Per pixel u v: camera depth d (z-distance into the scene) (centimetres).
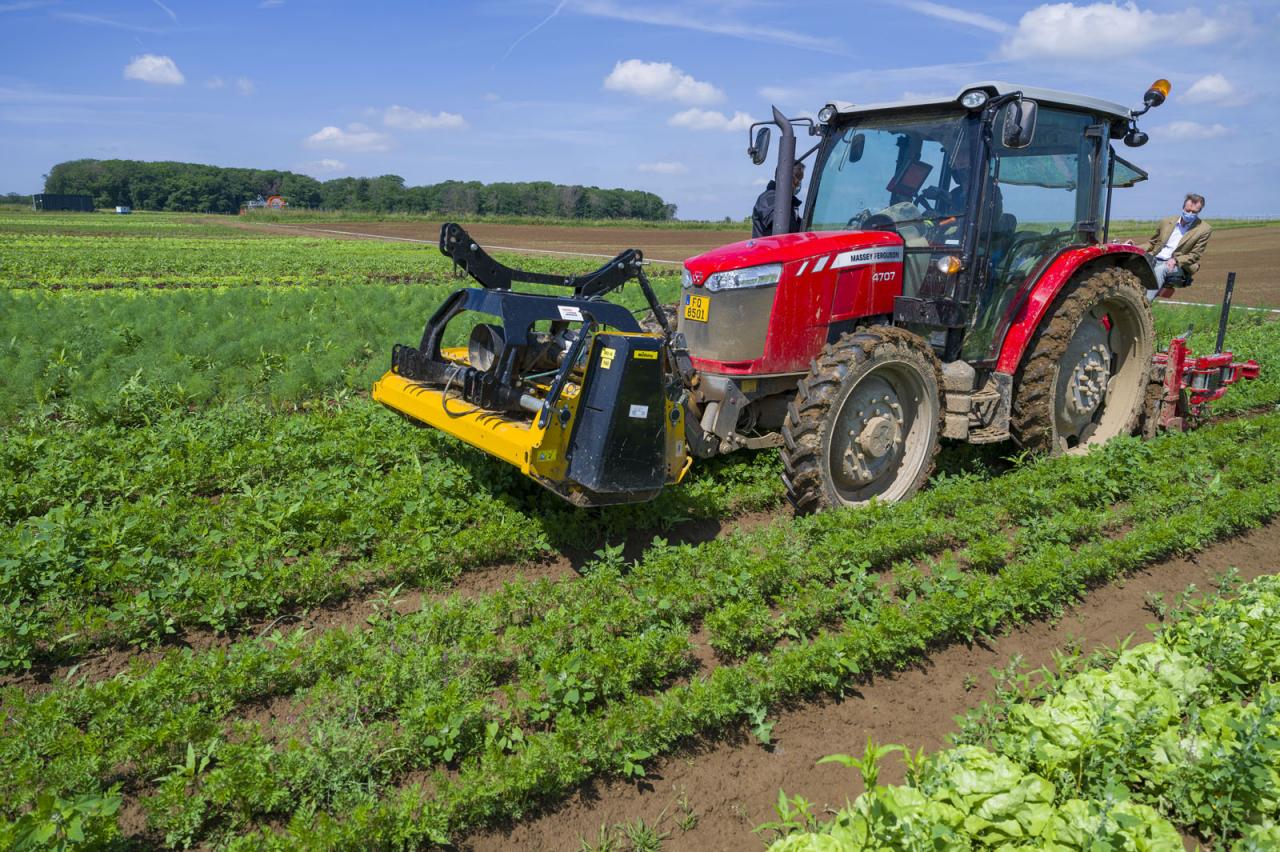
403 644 445
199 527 560
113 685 390
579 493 529
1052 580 532
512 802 354
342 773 357
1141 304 782
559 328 632
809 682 434
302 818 334
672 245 4859
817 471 604
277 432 759
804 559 551
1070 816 306
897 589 548
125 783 365
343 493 631
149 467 663
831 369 596
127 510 571
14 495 606
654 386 520
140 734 365
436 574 549
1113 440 748
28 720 371
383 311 1516
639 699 397
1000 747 369
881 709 437
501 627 480
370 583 541
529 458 509
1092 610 543
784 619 487
